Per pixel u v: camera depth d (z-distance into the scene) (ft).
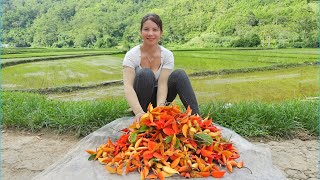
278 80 20.72
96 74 21.09
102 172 9.14
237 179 9.00
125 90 12.23
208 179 8.85
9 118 17.54
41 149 15.33
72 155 10.62
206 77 21.03
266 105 18.24
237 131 16.49
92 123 16.78
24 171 13.58
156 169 8.96
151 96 12.51
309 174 13.29
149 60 12.78
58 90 20.77
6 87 20.79
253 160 10.03
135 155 9.19
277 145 15.76
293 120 17.11
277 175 9.46
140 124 9.78
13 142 16.02
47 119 17.38
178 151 9.20
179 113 10.04
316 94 20.43
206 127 10.23
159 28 12.61
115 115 17.10
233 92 20.70
